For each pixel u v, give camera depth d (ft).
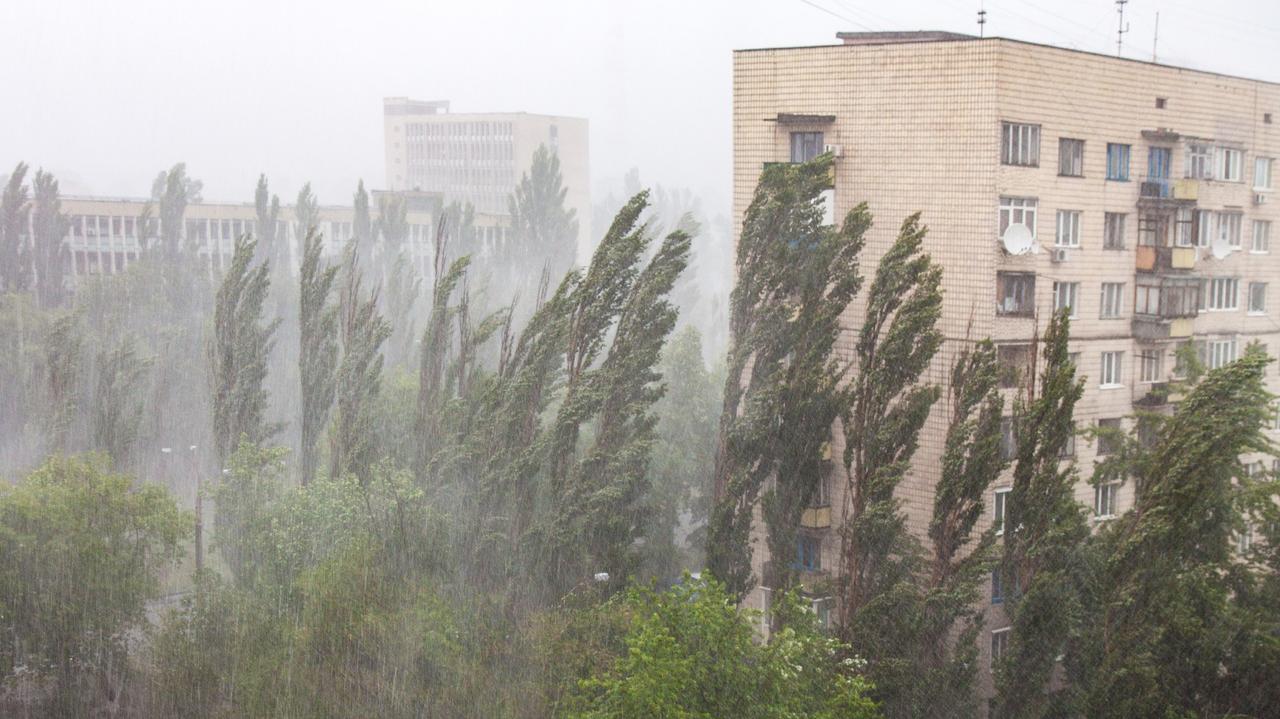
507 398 140.05
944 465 108.58
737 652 85.76
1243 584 97.30
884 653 106.83
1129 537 95.91
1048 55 127.03
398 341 258.78
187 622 126.93
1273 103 153.28
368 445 160.15
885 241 131.85
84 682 125.49
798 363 123.95
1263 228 153.48
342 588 118.73
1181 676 95.35
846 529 115.85
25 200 284.00
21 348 226.79
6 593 121.70
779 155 138.41
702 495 180.86
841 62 132.77
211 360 185.98
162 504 132.87
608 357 135.03
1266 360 93.61
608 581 126.00
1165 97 140.77
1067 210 132.05
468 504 140.36
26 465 205.57
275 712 113.70
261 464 140.56
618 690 85.46
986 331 125.59
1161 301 138.72
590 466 129.90
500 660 118.21
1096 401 137.59
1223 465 94.38
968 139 124.57
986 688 124.57
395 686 114.01
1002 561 104.88
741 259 130.52
